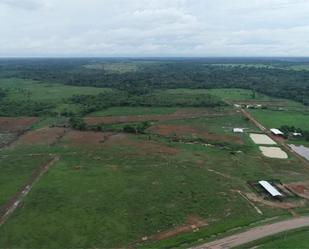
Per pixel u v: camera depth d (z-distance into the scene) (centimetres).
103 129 12188
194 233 5669
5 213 6219
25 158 9162
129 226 5850
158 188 7312
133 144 10538
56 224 5866
